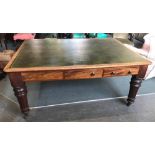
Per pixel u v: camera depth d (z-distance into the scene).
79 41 2.20
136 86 1.77
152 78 2.62
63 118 1.79
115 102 2.04
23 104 1.66
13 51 2.82
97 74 1.57
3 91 2.22
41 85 2.36
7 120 1.75
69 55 1.68
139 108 1.96
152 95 2.20
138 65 1.60
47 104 1.98
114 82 2.50
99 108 1.94
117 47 1.99
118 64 1.51
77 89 2.29
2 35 3.56
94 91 2.25
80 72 1.52
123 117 1.83
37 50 1.81
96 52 1.79
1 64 2.54
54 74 1.49
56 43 2.08
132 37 3.56
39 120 1.76
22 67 1.39
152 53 2.38
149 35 2.60
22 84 1.51
